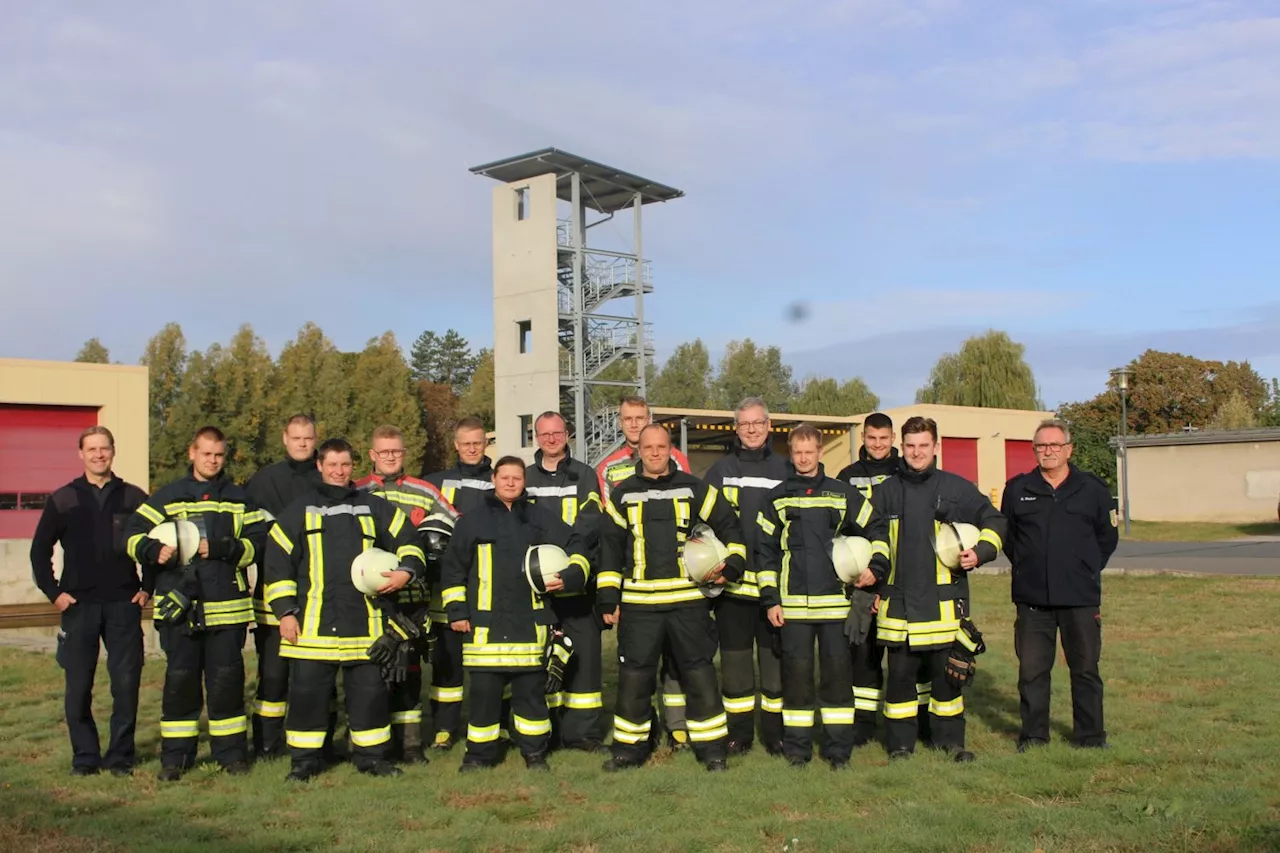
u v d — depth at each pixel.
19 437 31.52
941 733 7.15
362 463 62.50
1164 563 23.08
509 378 49.53
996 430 50.03
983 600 16.22
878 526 6.98
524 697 7.01
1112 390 68.25
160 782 6.66
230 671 6.93
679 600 6.88
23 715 8.69
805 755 6.96
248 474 56.97
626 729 6.98
